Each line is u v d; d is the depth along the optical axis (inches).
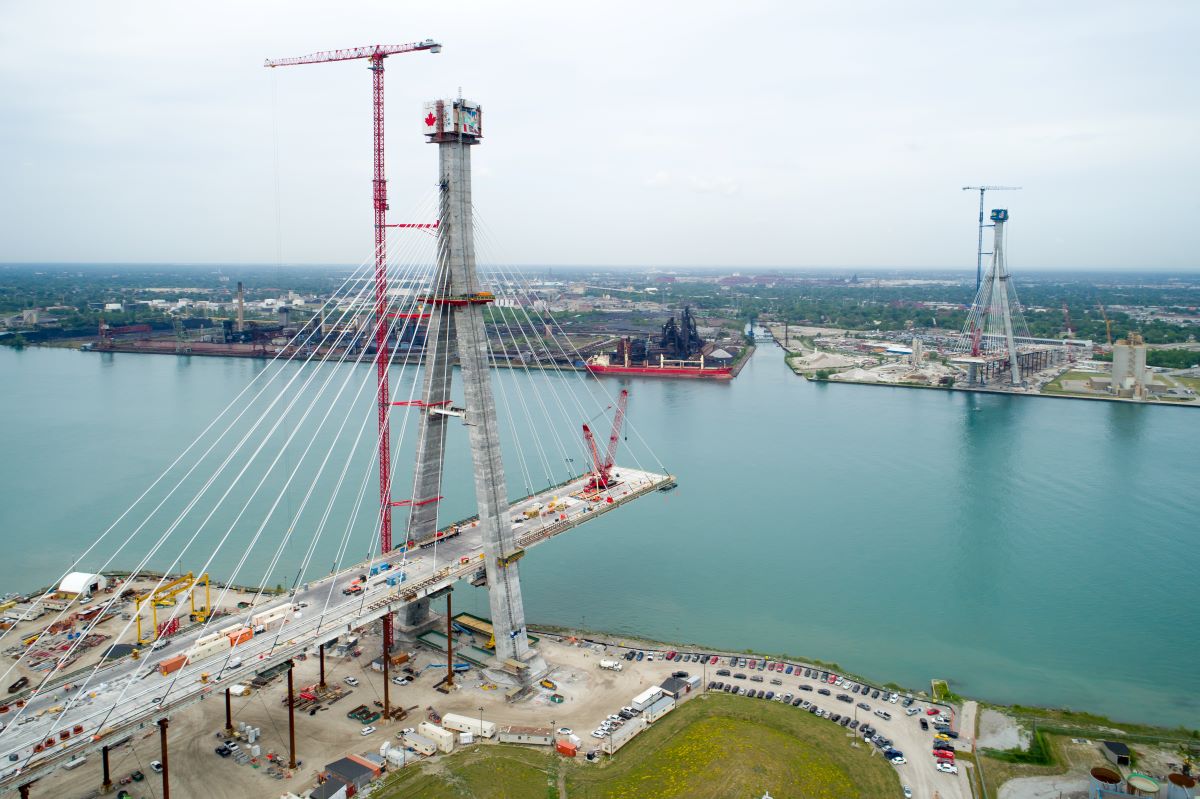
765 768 4456.2
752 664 5659.5
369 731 4805.6
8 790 3400.6
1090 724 4995.1
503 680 5438.0
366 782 4298.7
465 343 5575.8
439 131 5565.9
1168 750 4714.6
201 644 4419.3
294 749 4439.0
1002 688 5452.8
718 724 4889.3
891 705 5167.3
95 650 5615.2
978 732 4899.1
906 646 5984.3
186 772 4387.3
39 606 6294.3
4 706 4074.8
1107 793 4160.9
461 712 5059.1
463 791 4264.3
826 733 4830.2
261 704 5083.7
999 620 6358.3
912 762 4586.6
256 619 4753.9
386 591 5216.5
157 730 4793.3
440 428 6156.5
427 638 6033.5
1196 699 5339.6
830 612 6491.1
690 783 4330.7
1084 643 6023.6
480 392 5600.4
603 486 7731.3
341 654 5698.8
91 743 3654.0
